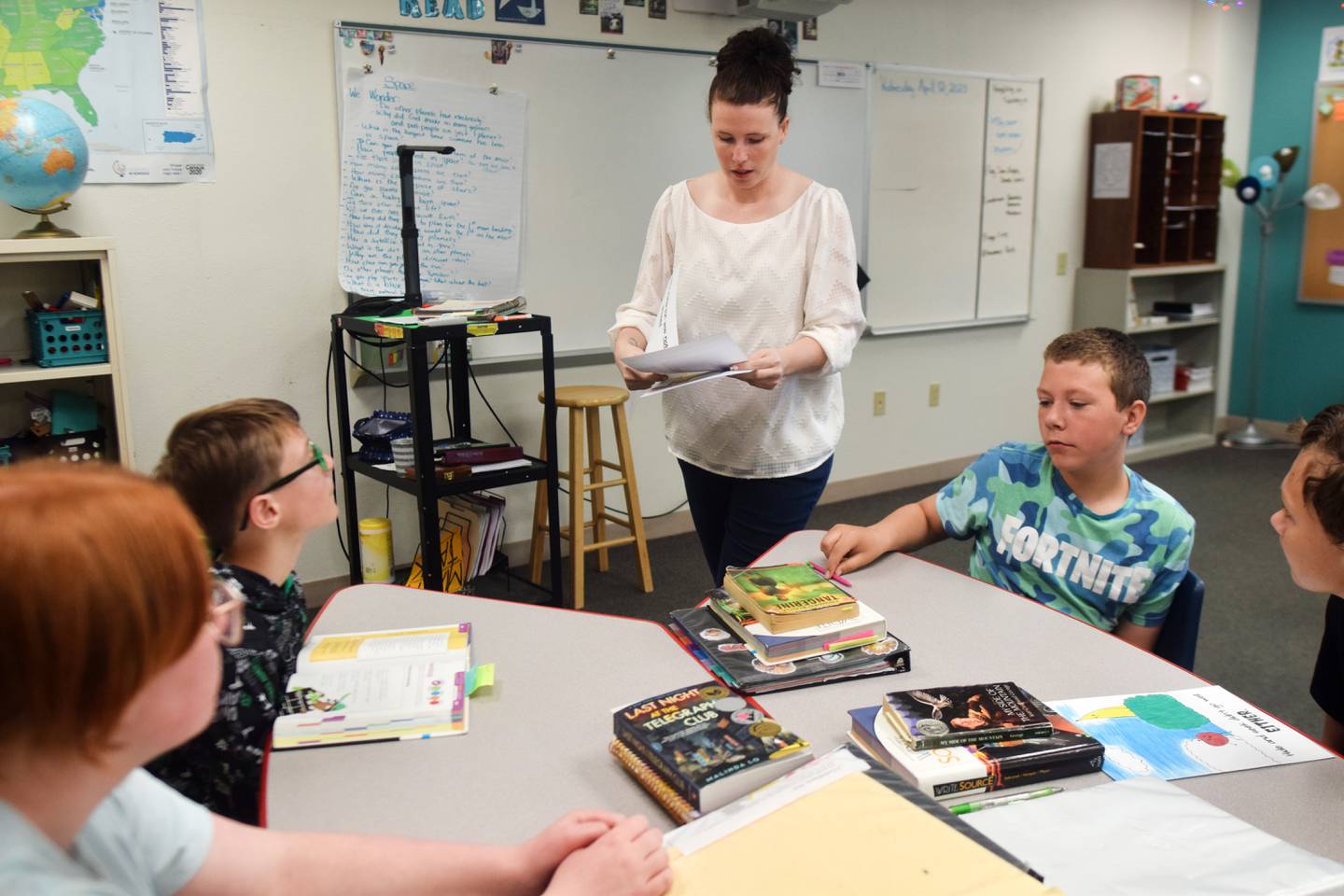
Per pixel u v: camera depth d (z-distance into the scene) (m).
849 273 1.87
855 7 4.06
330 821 0.96
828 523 4.15
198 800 1.19
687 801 0.94
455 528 3.10
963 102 4.46
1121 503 1.52
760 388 1.87
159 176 2.86
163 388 2.96
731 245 1.90
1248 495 4.55
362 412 3.29
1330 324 5.30
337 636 1.34
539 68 3.39
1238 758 1.06
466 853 0.85
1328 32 5.12
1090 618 1.54
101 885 0.54
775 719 1.14
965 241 4.62
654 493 3.97
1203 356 5.52
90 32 2.70
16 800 0.51
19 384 2.79
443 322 2.69
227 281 3.01
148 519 0.50
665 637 1.36
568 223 3.56
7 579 0.45
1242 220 5.54
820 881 0.80
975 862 0.81
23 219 2.68
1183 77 5.05
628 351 1.94
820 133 4.04
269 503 1.26
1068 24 4.78
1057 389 1.46
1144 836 0.88
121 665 0.48
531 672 1.26
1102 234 5.00
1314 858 0.84
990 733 1.03
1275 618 3.18
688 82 3.71
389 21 3.11
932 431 4.75
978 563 1.69
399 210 3.23
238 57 2.91
